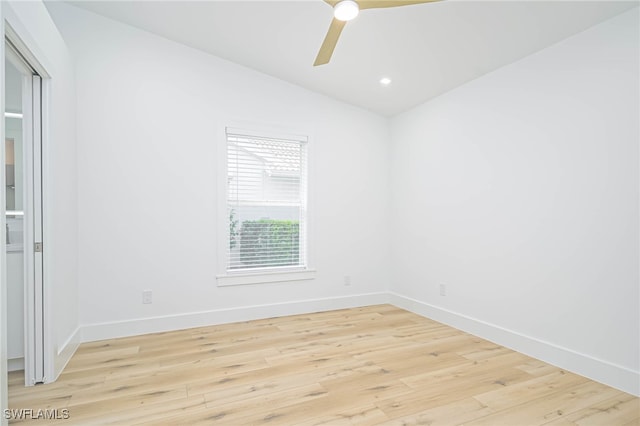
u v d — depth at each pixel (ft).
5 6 4.95
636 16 6.52
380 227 13.58
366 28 8.31
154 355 8.36
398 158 13.35
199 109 10.65
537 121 8.32
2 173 4.79
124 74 9.75
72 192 8.68
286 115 11.91
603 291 7.00
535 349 8.28
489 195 9.56
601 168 7.05
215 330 10.22
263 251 11.66
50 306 6.95
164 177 10.16
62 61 7.89
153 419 5.72
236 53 10.64
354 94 12.18
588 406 6.16
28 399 6.31
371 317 11.71
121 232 9.66
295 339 9.52
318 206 12.42
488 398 6.43
